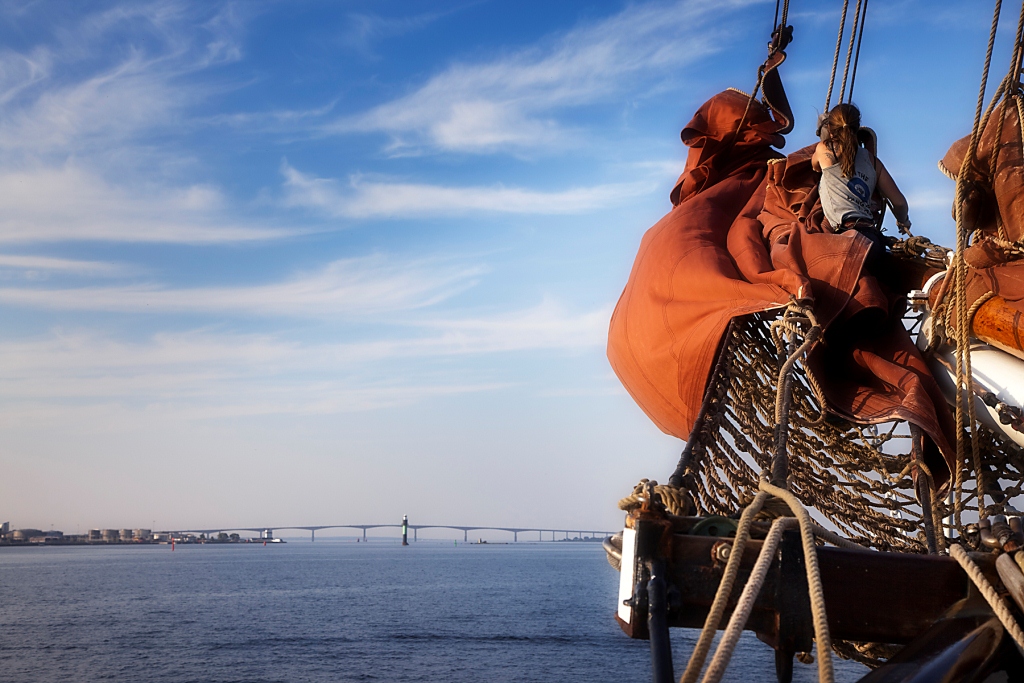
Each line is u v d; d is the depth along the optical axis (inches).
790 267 226.4
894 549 193.2
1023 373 185.5
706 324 242.4
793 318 198.7
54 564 7598.4
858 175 240.7
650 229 311.7
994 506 159.8
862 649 181.5
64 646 1963.6
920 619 105.7
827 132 240.4
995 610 97.9
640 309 280.1
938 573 107.1
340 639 2068.2
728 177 336.2
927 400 191.3
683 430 269.9
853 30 288.7
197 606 3051.2
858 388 208.5
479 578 5049.2
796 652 106.0
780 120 341.4
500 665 1664.6
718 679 89.2
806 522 103.3
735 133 342.0
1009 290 179.0
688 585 104.7
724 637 93.0
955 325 190.9
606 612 2797.7
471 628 2304.4
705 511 174.1
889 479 205.9
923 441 196.4
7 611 2878.9
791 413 220.8
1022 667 97.3
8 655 1819.6
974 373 198.1
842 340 216.5
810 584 98.2
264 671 1600.6
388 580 4827.8
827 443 218.4
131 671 1603.1
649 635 99.0
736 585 104.3
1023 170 180.5
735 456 193.8
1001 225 190.9
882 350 213.6
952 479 185.3
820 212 248.8
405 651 1862.7
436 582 4616.1
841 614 104.5
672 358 256.2
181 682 1471.5
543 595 3612.2
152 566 7037.4
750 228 275.6
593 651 1844.2
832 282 217.5
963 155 194.1
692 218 293.6
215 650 1892.2
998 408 184.2
